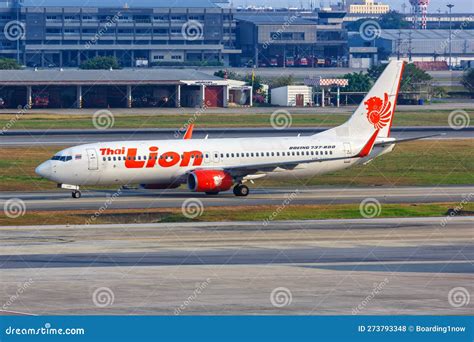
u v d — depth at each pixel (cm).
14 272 14075
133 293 12744
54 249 16100
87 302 12256
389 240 17425
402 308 12112
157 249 16175
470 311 11981
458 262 15300
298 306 12150
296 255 15750
